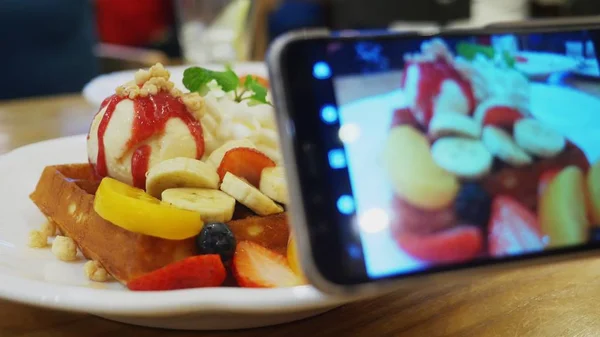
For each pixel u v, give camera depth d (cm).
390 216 24
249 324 28
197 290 26
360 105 24
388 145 24
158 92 36
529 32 26
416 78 25
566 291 31
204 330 28
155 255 31
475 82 25
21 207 39
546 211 25
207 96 39
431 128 25
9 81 94
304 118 23
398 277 23
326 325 29
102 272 32
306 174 23
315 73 24
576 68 27
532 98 26
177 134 35
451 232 24
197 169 33
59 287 26
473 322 29
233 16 97
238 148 35
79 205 34
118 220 31
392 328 29
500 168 25
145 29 149
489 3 133
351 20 137
